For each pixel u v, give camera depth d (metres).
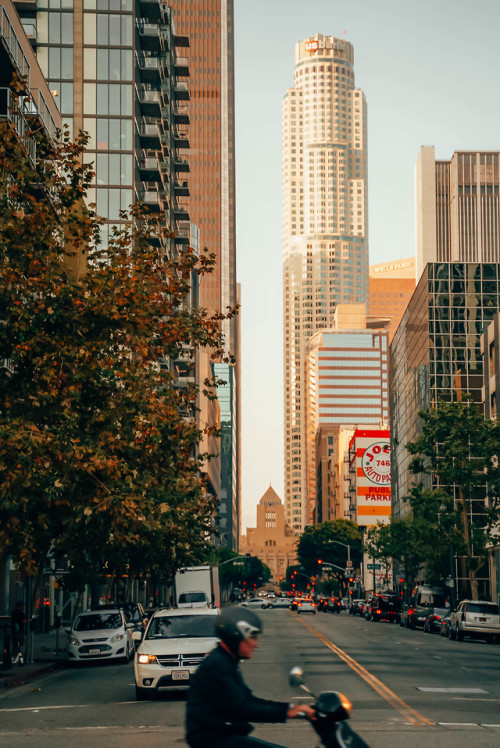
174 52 125.00
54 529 38.03
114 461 27.83
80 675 35.62
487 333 99.75
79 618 41.97
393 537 104.69
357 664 35.72
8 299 27.91
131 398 29.80
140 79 103.38
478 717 21.06
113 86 96.69
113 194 95.69
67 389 28.09
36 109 58.62
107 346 29.70
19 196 29.75
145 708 23.73
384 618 99.38
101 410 30.39
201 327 32.22
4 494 27.81
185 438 31.33
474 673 32.78
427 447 73.44
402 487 162.12
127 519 30.92
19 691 30.03
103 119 96.25
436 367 133.62
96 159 95.75
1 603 60.75
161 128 108.00
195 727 8.22
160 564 63.31
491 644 56.91
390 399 184.62
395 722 20.09
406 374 157.62
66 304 28.50
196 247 174.75
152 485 32.66
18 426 27.30
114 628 41.00
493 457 75.06
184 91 125.19
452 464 72.56
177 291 31.72
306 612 136.75
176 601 68.31
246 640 8.34
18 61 56.75
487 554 74.44
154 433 29.12
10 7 55.97
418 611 78.50
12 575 63.84
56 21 96.94
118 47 96.94
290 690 26.41
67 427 27.72
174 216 125.50
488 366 99.44
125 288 28.22
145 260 31.30
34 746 17.45
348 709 8.40
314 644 49.78
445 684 28.55
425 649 47.16
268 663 36.41
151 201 100.12
